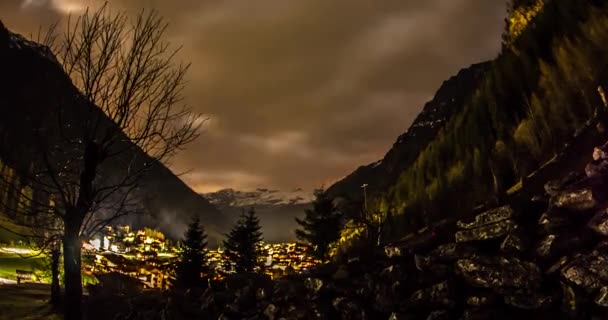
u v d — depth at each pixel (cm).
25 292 3034
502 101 1185
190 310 1148
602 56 877
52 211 954
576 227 562
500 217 656
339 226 4150
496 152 993
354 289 805
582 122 844
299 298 895
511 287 569
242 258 5866
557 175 738
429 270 698
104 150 956
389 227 1218
